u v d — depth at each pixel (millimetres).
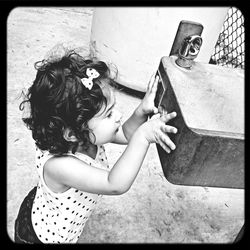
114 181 877
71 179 935
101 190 913
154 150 1892
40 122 919
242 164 715
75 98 857
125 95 2221
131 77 2129
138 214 1560
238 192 1805
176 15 1885
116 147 1849
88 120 878
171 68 838
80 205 1033
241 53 2479
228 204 1720
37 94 900
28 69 2199
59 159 943
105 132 929
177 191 1712
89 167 938
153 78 944
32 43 2459
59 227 1034
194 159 693
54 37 2602
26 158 1652
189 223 1583
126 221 1520
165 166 753
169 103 778
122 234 1467
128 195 1625
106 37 2104
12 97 1955
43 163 974
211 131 674
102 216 1514
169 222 1563
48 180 983
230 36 2734
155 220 1555
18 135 1754
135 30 1976
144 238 1473
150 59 2029
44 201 1036
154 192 1675
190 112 715
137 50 2027
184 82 800
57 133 901
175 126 725
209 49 2104
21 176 1566
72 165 932
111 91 930
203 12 1901
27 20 2736
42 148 955
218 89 808
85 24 2900
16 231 1093
